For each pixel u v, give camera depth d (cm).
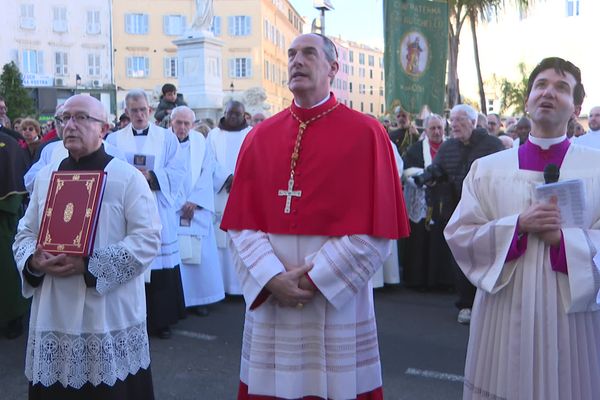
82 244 277
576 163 248
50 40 3569
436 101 779
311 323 258
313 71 260
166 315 518
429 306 630
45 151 519
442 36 773
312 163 259
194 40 1232
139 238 294
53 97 3391
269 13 4081
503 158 262
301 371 258
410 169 673
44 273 287
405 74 752
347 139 258
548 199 238
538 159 253
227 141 650
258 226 268
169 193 521
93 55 3678
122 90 3762
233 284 654
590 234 238
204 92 1237
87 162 299
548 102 246
